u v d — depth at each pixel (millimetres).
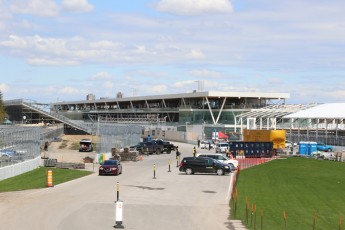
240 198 39000
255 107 150750
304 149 88875
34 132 63688
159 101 189750
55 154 92875
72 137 140875
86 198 38312
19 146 57562
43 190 42781
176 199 38469
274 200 38406
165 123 167875
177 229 27750
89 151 100938
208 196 40219
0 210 32656
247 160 78938
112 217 30781
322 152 85125
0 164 51656
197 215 31922
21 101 157375
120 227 27656
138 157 80625
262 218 31047
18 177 52344
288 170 62281
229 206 35438
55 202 36188
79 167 64000
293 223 29969
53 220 29500
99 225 28328
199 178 53375
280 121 131000
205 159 57500
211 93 150000
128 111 194500
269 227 28578
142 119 177500
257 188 45031
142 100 192625
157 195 40500
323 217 32219
